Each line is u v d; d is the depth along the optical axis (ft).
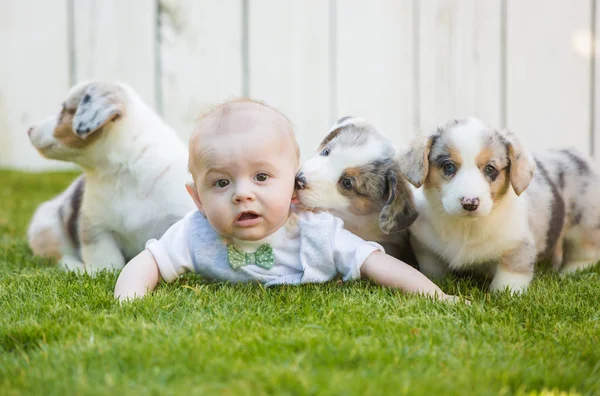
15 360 3.76
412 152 4.58
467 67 9.01
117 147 5.13
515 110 9.00
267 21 9.16
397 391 3.46
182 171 5.15
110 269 5.05
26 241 5.98
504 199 4.59
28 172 9.22
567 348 3.92
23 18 9.34
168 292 4.45
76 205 5.42
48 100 9.45
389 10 9.09
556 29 8.89
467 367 3.66
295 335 3.85
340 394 3.42
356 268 4.52
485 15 8.92
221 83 9.17
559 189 5.09
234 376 3.55
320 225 4.55
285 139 4.46
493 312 4.23
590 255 5.25
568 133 9.00
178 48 9.11
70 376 3.59
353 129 4.79
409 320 4.06
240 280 4.55
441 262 4.87
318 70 9.21
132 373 3.60
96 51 9.21
